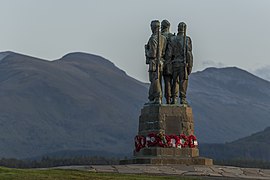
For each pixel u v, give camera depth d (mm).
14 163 162125
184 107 59031
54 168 51094
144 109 59844
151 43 59594
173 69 60344
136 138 59531
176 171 50438
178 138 57531
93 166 51844
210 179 45656
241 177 49156
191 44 60844
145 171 49719
